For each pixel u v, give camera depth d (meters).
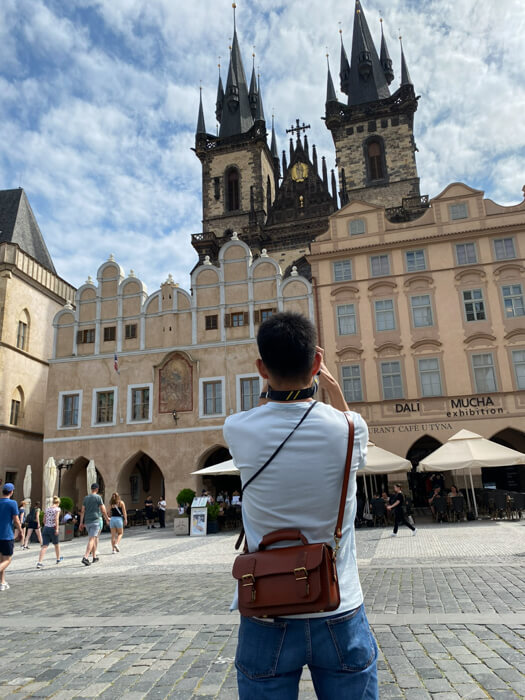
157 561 15.17
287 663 2.00
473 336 31.86
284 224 58.75
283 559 1.96
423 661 4.92
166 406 33.53
